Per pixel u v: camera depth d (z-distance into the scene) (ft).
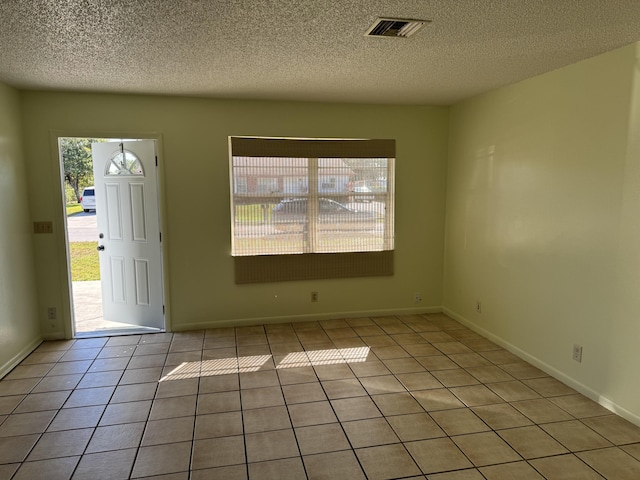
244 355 12.33
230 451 7.86
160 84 11.80
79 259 29.40
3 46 8.53
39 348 12.84
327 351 12.64
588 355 9.78
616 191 8.92
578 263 9.97
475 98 13.82
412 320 15.55
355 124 14.88
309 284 15.29
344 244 15.24
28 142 12.67
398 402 9.64
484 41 8.41
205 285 14.42
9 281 11.45
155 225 13.98
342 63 9.89
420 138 15.47
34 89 12.34
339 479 7.12
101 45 8.52
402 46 8.71
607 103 9.07
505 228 12.57
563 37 8.16
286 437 8.29
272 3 6.61
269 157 14.30
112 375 11.03
